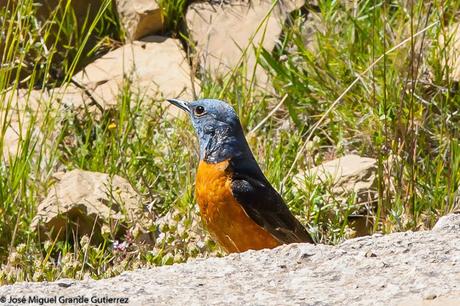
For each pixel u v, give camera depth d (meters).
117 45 15.69
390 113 13.18
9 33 13.00
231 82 14.05
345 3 14.78
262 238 10.59
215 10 15.51
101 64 15.17
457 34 14.26
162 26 15.77
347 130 13.40
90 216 11.73
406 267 7.82
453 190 11.93
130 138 13.38
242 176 10.64
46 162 13.20
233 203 10.48
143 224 11.23
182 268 8.02
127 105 13.49
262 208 10.53
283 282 7.68
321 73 14.06
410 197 11.58
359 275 7.73
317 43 14.45
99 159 12.94
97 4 15.68
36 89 14.87
